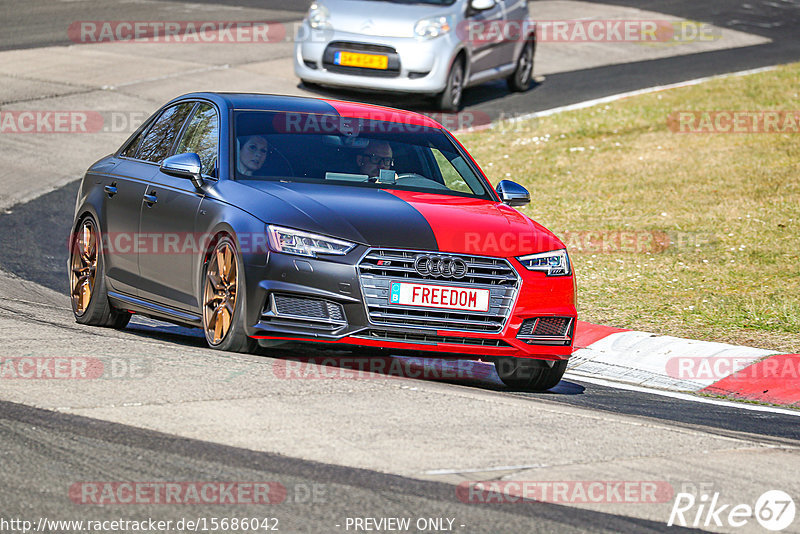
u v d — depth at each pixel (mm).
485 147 58000
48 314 29672
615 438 19594
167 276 25906
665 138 59812
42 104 59438
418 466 16844
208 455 16609
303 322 22469
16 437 16984
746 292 36500
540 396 24750
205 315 24125
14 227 41750
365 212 23453
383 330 22469
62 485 15188
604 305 35469
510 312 23422
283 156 25734
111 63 69250
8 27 79688
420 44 60062
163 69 68188
